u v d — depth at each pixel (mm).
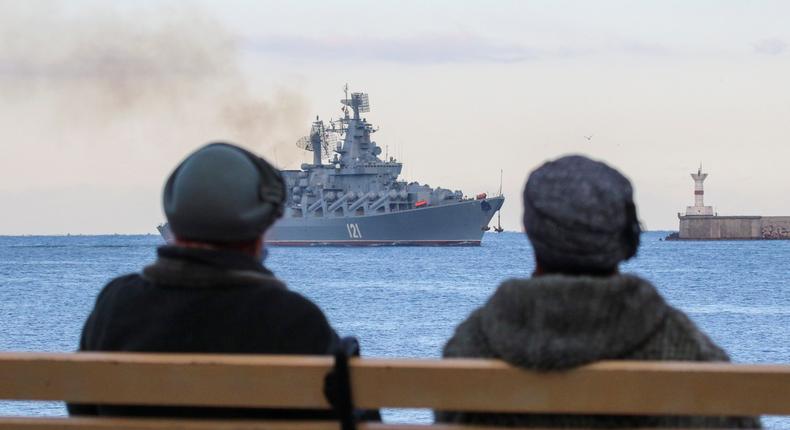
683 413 10164
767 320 166875
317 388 10648
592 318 10055
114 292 12766
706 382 10062
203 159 12133
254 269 12359
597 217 10312
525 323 10234
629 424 10500
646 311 10242
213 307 11977
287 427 10961
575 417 10516
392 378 10469
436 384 10398
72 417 11789
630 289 10195
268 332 11914
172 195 12281
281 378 10672
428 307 196500
